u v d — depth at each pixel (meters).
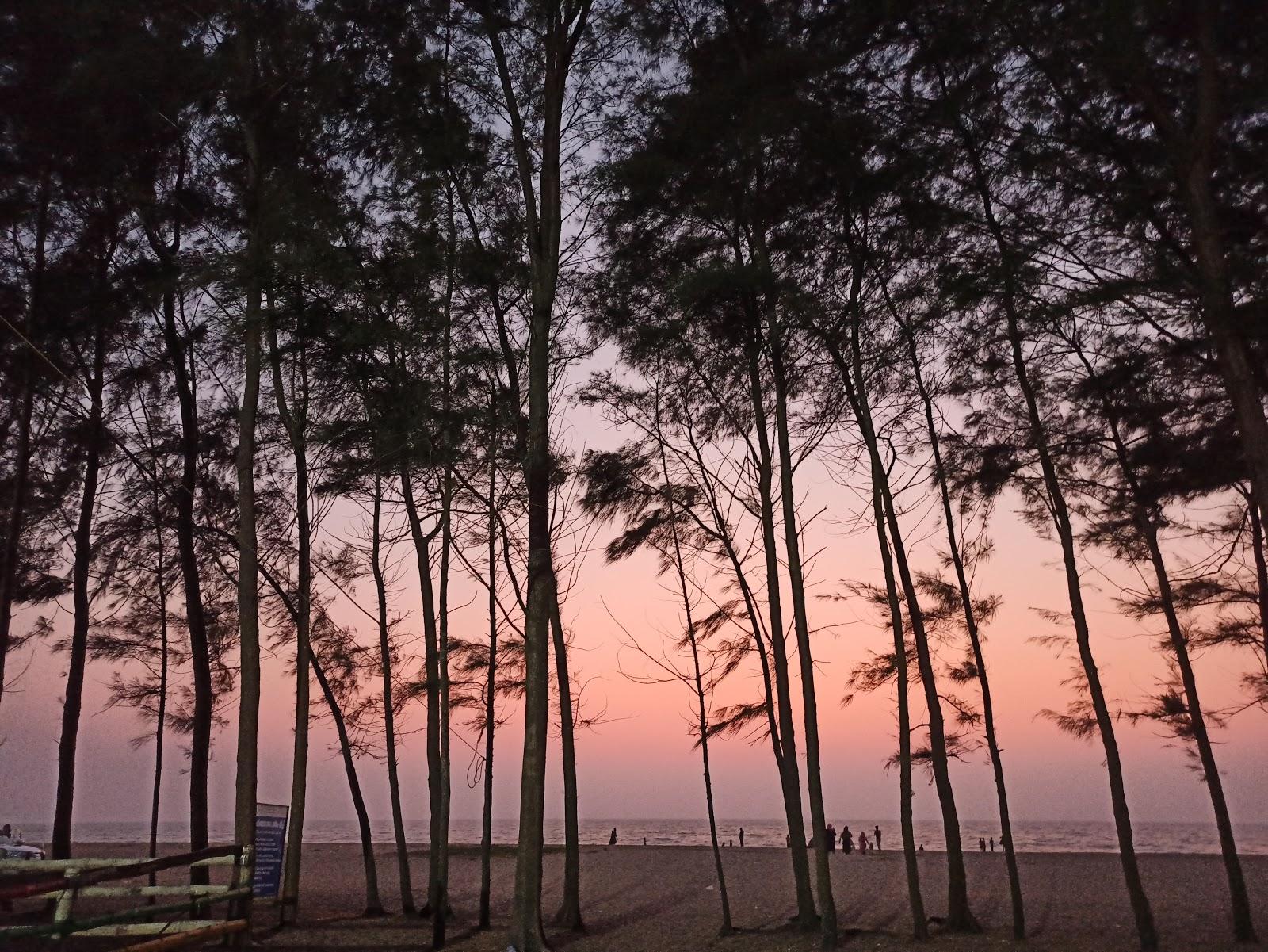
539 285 16.81
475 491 17.77
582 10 17.36
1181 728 17.69
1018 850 69.56
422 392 17.25
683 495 20.31
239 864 11.25
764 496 18.23
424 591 22.14
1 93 16.36
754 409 18.69
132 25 16.72
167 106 16.95
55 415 20.30
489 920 20.69
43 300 17.84
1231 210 12.09
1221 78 11.12
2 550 20.78
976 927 17.42
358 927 20.03
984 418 17.61
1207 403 14.34
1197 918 19.88
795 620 15.95
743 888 28.36
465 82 17.83
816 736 15.75
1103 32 11.27
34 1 15.86
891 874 32.66
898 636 17.73
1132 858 14.63
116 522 22.14
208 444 22.02
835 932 15.21
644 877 32.53
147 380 21.28
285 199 16.34
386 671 23.69
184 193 18.92
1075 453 16.58
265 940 17.80
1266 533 10.44
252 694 15.44
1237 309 10.68
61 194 18.20
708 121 15.82
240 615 15.78
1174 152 11.35
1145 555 17.78
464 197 19.11
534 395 16.38
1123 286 11.31
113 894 10.21
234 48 17.53
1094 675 15.28
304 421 19.66
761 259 16.84
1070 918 20.03
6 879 12.86
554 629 22.11
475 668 23.98
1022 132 13.18
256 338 16.94
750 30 16.97
